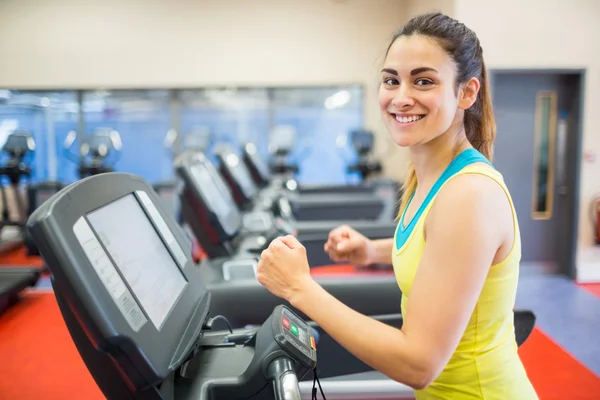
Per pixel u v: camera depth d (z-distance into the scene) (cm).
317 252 332
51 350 323
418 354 93
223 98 877
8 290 392
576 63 507
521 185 534
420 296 96
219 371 113
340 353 181
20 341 338
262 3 794
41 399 263
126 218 111
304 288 104
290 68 805
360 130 777
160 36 791
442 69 102
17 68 786
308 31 801
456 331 94
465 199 95
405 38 105
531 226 541
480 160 103
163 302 106
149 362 88
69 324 93
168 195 722
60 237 81
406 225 118
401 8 800
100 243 92
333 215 567
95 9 783
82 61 788
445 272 94
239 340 126
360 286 226
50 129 874
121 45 789
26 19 780
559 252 543
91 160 781
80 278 81
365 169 788
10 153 698
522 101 522
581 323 395
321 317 101
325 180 1144
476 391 109
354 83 809
